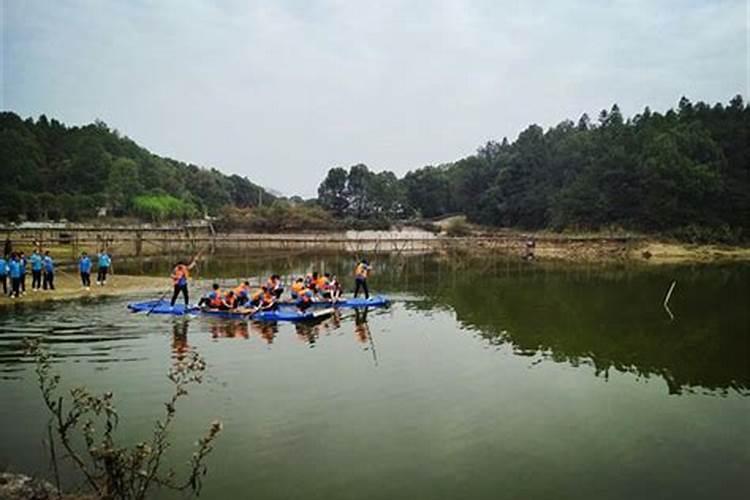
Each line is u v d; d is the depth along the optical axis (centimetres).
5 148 11775
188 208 12531
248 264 5688
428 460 1145
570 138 10819
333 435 1257
